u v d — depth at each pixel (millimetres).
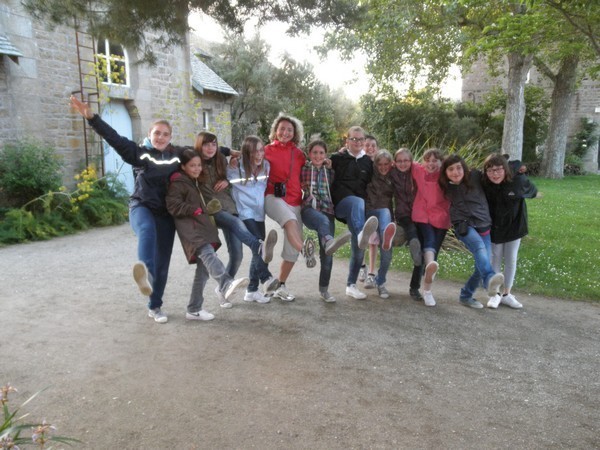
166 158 3945
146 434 2523
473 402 2953
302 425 2639
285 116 4539
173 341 3793
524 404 2949
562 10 5312
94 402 2836
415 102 22719
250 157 4289
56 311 4484
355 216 4566
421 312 4668
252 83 24141
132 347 3660
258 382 3133
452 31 13062
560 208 11680
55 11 5375
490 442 2523
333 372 3311
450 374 3338
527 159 24234
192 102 13555
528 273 6055
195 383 3100
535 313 4734
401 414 2783
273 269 6359
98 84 10516
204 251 3885
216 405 2832
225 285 3814
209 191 4207
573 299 5242
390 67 14344
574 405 2955
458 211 4555
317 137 4594
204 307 4676
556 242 7855
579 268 6340
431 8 12773
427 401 2947
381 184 4805
